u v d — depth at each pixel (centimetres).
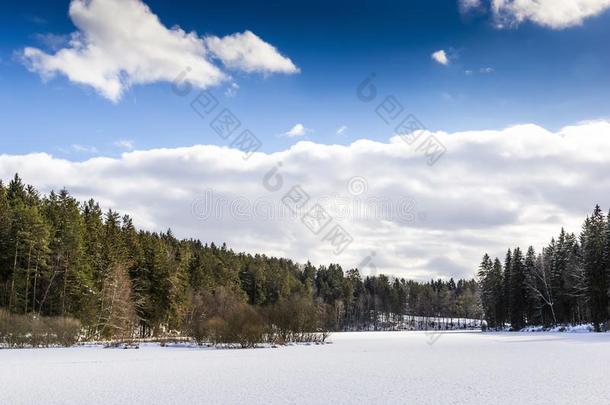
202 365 2961
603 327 6938
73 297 6081
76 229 6216
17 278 5512
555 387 1961
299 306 5644
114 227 8069
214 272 10569
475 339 6431
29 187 7138
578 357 3241
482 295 11594
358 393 1861
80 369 2738
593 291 7006
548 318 9394
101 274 6631
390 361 3203
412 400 1708
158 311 7294
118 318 6053
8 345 4647
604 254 7000
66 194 7388
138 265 7419
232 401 1706
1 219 5709
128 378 2331
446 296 16638
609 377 2238
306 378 2317
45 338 4825
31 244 5512
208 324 5019
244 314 4859
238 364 3017
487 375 2372
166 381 2222
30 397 1797
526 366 2745
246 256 14550
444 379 2245
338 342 6056
